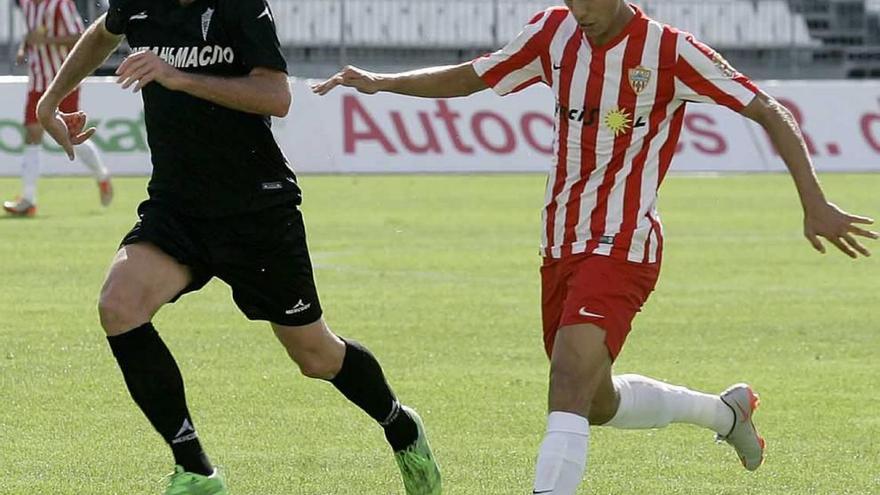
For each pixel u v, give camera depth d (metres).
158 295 19.14
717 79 18.55
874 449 24.56
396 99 90.62
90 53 20.72
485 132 91.31
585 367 18.17
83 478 21.92
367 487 21.73
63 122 21.41
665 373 31.47
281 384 29.56
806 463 23.56
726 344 35.25
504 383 30.00
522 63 19.95
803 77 116.56
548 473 17.77
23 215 64.31
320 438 24.97
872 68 117.19
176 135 19.31
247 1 18.91
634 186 18.77
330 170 89.31
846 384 30.44
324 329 20.50
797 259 53.12
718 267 50.56
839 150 93.81
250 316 20.41
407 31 113.75
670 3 115.44
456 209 70.69
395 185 84.00
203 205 19.44
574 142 18.97
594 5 18.11
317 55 112.56
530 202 74.62
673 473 22.86
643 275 18.72
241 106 18.64
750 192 82.69
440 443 24.70
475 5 114.38
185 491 18.91
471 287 44.53
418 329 36.62
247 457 23.53
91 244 53.72
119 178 85.75
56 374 30.20
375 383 20.70
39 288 42.94
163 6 19.39
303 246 20.00
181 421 19.02
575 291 18.48
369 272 47.81
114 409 27.00
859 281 47.25
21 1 63.94
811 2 116.88
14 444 24.14
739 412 22.05
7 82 84.56
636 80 18.56
